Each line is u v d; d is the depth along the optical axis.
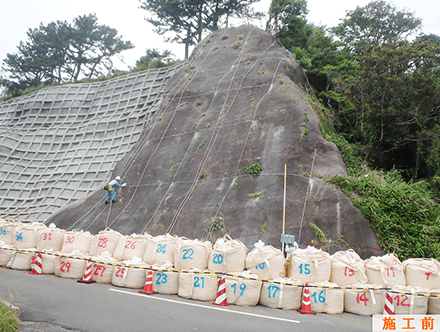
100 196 16.17
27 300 5.93
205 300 6.46
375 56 14.85
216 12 34.34
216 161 14.15
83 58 43.88
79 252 8.30
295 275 6.66
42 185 19.59
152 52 36.78
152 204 13.73
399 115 14.88
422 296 5.94
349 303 6.22
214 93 18.06
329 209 10.38
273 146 13.39
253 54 19.91
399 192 10.33
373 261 6.82
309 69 20.77
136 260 7.49
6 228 9.43
